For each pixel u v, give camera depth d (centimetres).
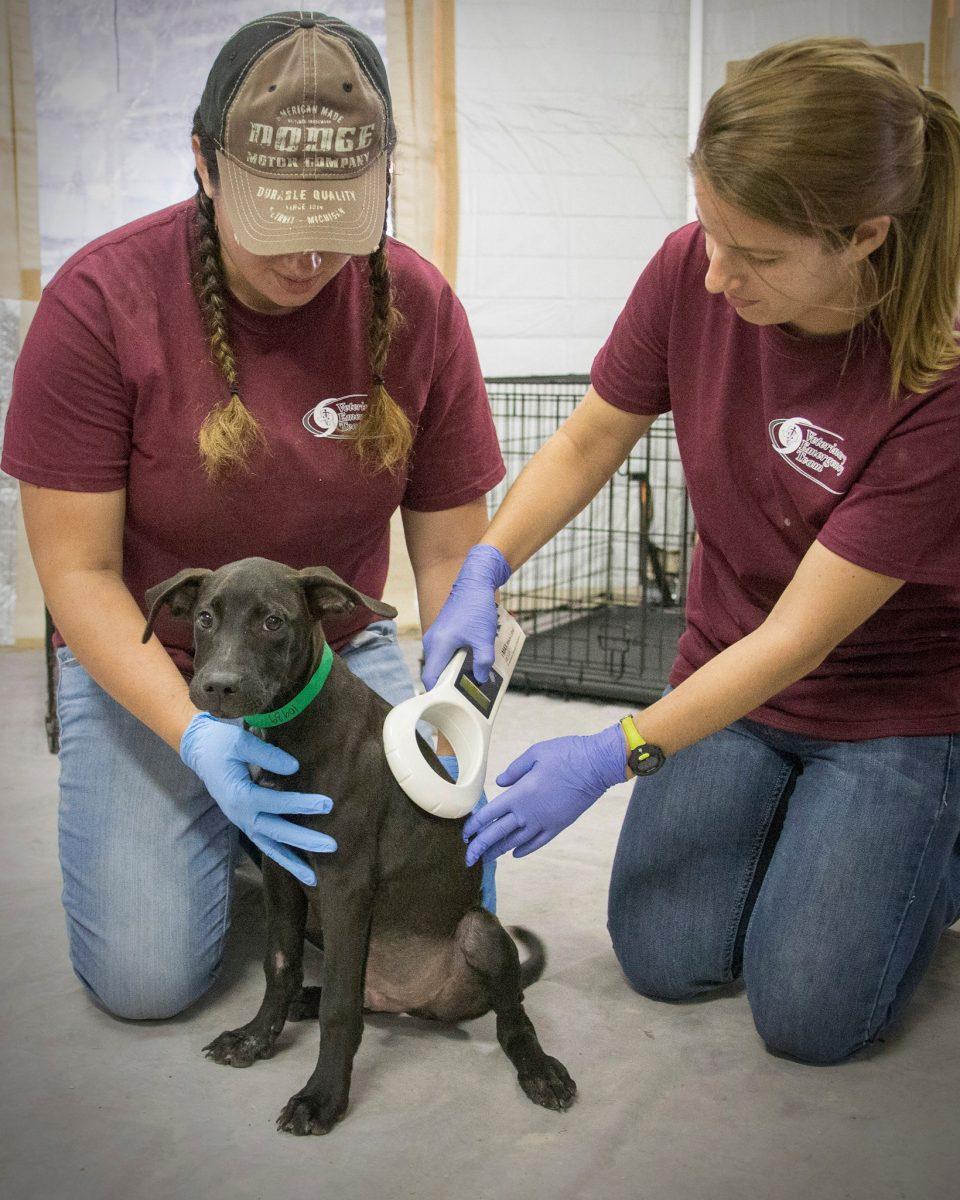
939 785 218
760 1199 175
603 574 606
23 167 507
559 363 585
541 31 544
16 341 517
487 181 554
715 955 236
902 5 521
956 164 180
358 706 205
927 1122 197
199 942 227
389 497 240
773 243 175
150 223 219
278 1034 216
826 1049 212
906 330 188
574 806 208
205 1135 190
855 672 223
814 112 165
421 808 206
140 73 510
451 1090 205
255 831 198
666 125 567
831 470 205
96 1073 208
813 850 217
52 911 273
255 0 504
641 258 581
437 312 237
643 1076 211
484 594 229
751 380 215
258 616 184
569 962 256
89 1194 174
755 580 229
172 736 215
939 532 195
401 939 211
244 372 220
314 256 195
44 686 470
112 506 223
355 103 191
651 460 561
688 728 204
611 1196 175
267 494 226
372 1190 176
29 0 495
